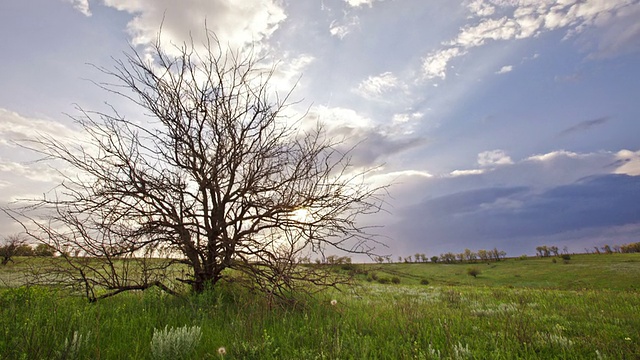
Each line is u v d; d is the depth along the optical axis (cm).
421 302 1021
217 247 698
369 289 1523
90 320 459
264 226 721
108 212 656
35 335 358
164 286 676
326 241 679
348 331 498
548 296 1234
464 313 766
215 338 428
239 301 639
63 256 618
